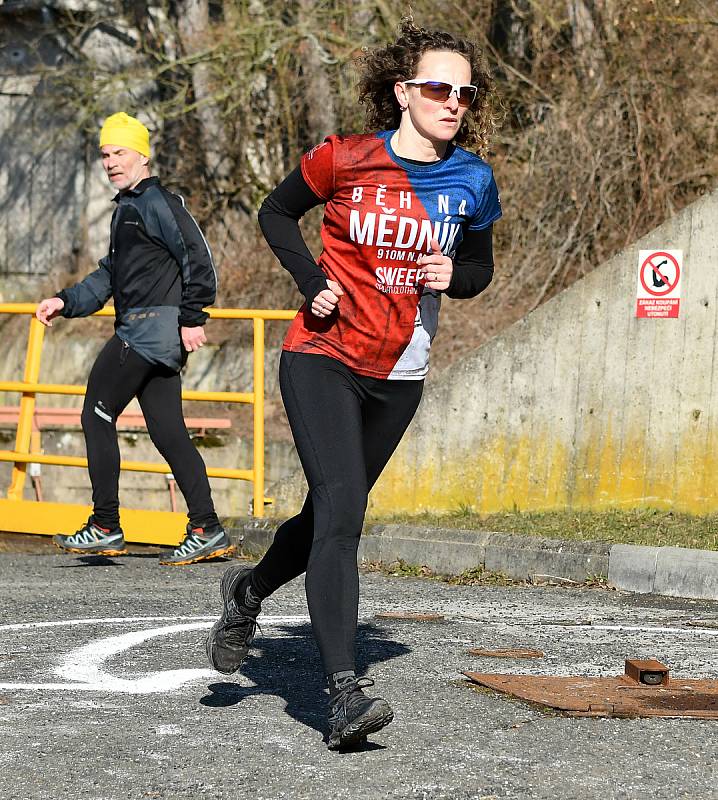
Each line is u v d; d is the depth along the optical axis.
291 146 38.12
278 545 8.87
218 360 33.69
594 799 7.11
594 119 28.30
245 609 9.12
